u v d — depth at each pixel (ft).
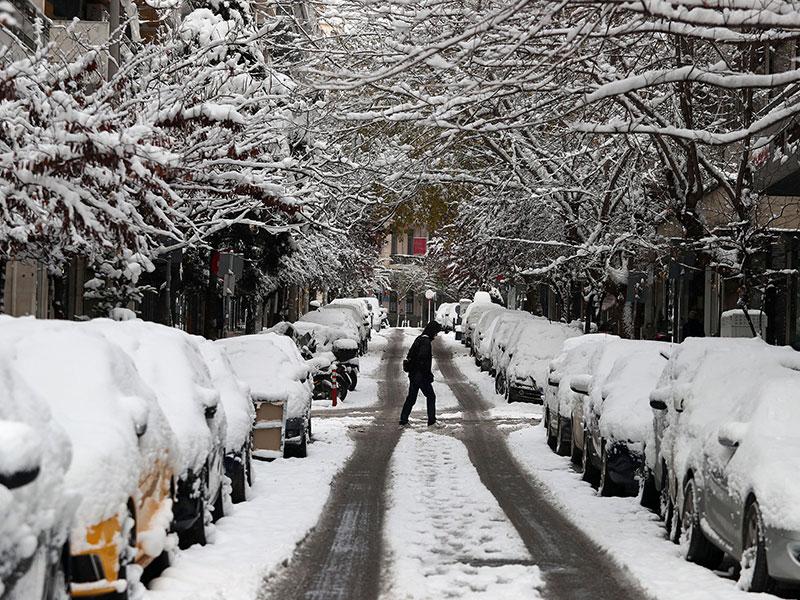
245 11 168.66
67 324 73.00
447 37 103.30
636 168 225.56
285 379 149.89
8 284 191.11
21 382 50.24
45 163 106.42
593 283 282.77
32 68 113.39
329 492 120.06
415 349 206.39
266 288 312.29
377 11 114.32
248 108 149.79
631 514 109.09
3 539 40.29
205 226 159.74
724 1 79.46
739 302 178.91
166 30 169.99
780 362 90.68
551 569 83.25
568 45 94.99
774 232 190.60
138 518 65.10
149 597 66.03
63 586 48.14
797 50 135.85
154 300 255.29
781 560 67.92
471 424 210.59
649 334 344.08
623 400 122.42
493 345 325.01
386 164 171.53
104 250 127.95
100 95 122.83
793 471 70.69
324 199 167.43
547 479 134.92
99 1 229.86
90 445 58.90
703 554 84.53
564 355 177.06
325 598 73.05
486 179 225.56
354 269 405.39
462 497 118.83
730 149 225.56
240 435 110.22
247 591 71.46
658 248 233.14
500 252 322.55
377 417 222.69
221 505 99.09
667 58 122.42
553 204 237.86
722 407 88.43
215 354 116.88
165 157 110.01
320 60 135.13
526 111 108.37
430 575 80.02
